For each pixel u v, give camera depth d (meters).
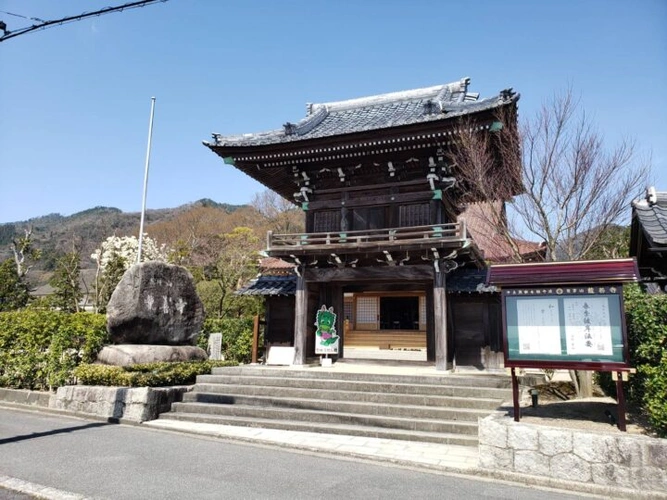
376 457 7.63
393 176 15.55
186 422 10.48
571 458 6.34
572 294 7.17
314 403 10.66
